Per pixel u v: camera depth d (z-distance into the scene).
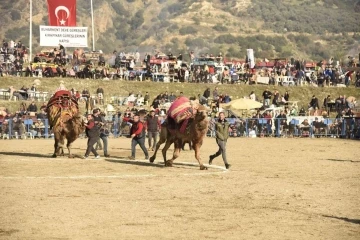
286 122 65.69
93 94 74.62
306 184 28.56
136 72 80.56
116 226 19.34
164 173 32.16
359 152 46.72
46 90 74.12
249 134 65.19
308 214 21.53
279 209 22.33
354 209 22.45
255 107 65.50
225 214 21.33
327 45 184.50
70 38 83.94
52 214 21.02
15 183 28.14
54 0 83.56
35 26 184.50
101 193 25.44
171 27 190.88
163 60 83.75
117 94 75.44
